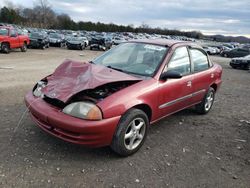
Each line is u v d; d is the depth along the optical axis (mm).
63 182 3180
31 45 26000
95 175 3373
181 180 3441
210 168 3803
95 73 3867
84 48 32438
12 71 10805
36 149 3865
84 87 3564
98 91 3783
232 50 36625
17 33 20594
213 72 6016
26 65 13305
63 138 3576
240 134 5188
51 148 3930
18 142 4027
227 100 8047
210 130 5258
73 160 3672
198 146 4484
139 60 4684
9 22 88188
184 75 4961
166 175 3520
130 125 3812
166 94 4402
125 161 3771
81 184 3174
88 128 3379
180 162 3891
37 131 4434
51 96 3643
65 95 3551
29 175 3254
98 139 3508
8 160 3527
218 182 3479
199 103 5867
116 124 3602
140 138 4047
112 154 3920
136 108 3955
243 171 3805
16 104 5820
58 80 3936
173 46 4871
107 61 4887
